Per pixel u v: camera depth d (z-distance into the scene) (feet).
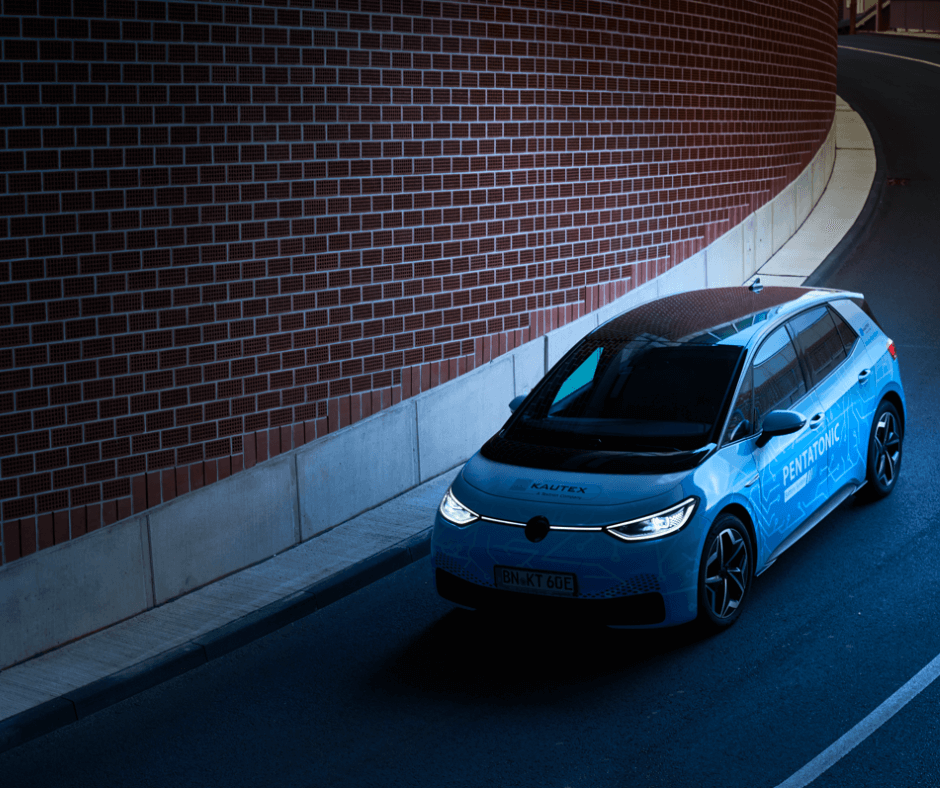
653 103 38.50
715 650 19.86
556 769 16.58
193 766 17.76
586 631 21.27
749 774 15.99
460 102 30.68
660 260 39.91
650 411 21.85
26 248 21.99
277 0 25.79
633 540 19.20
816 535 24.57
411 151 29.43
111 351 23.45
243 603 24.02
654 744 17.02
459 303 31.42
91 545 23.17
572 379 23.43
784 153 50.65
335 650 21.74
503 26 31.78
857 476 24.98
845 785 15.49
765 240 48.93
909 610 20.79
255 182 25.79
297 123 26.53
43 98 22.00
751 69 45.65
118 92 23.11
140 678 20.83
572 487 20.24
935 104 81.66
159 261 24.11
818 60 55.67
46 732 19.43
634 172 37.93
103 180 23.03
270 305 26.40
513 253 33.09
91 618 23.24
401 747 17.70
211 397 25.35
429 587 24.54
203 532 25.31
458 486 21.45
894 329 39.96
